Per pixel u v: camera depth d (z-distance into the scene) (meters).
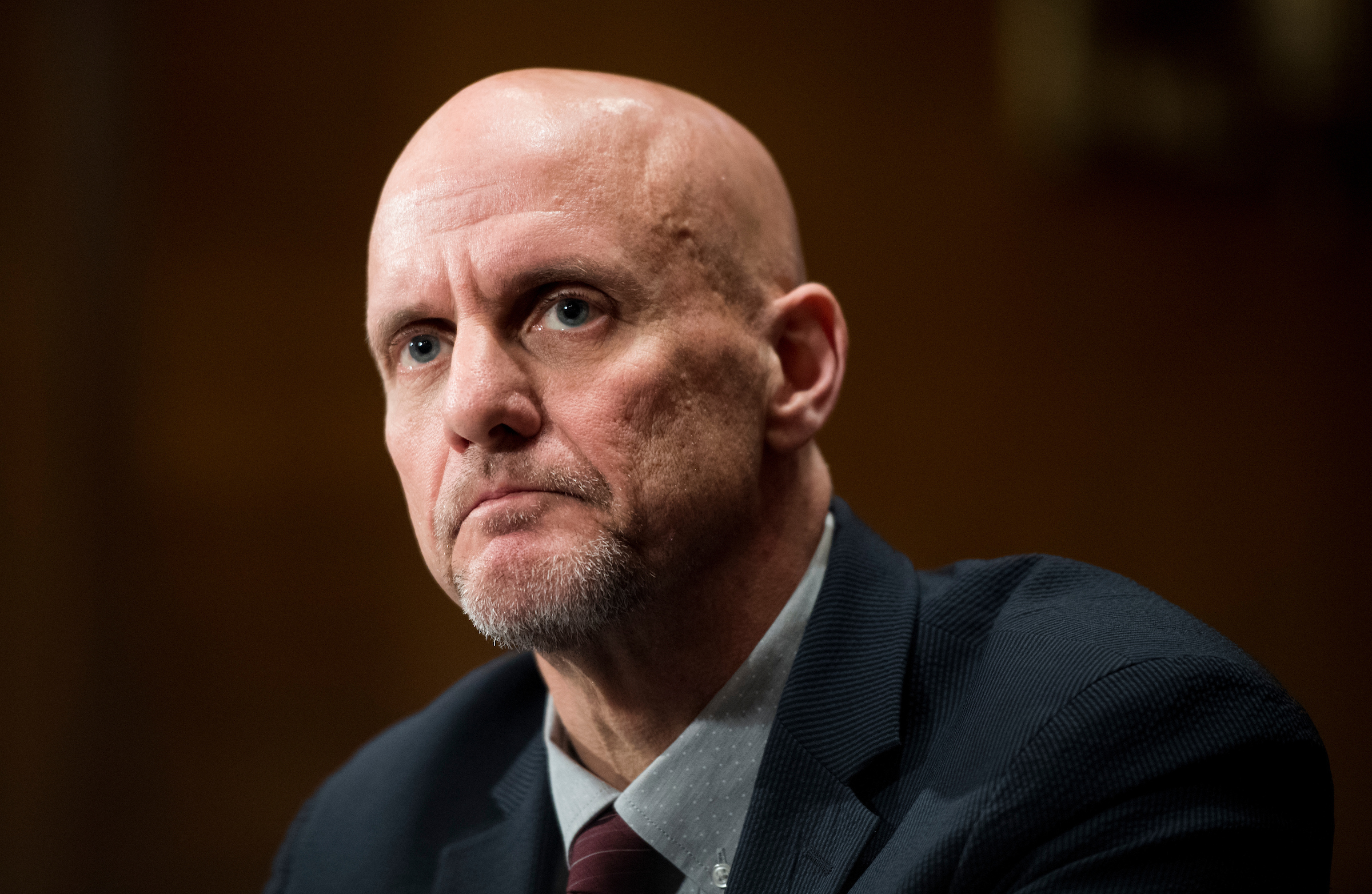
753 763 2.51
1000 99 10.33
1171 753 2.06
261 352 10.23
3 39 10.03
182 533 10.16
